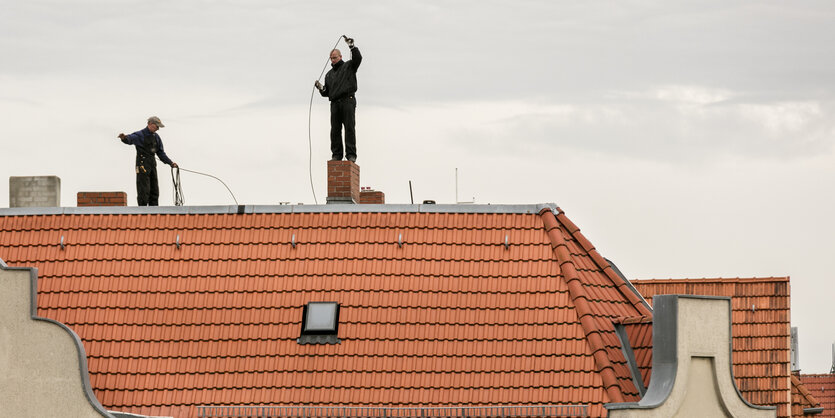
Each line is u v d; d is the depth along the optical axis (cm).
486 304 4641
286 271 4784
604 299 4775
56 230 4959
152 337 4675
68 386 4241
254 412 4488
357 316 4653
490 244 4794
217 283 4778
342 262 4791
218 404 4528
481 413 4409
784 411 5272
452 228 4847
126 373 4609
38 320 4266
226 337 4653
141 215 4975
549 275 4681
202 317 4703
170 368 4606
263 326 4666
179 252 4869
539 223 4844
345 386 4516
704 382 4409
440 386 4488
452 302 4656
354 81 5334
